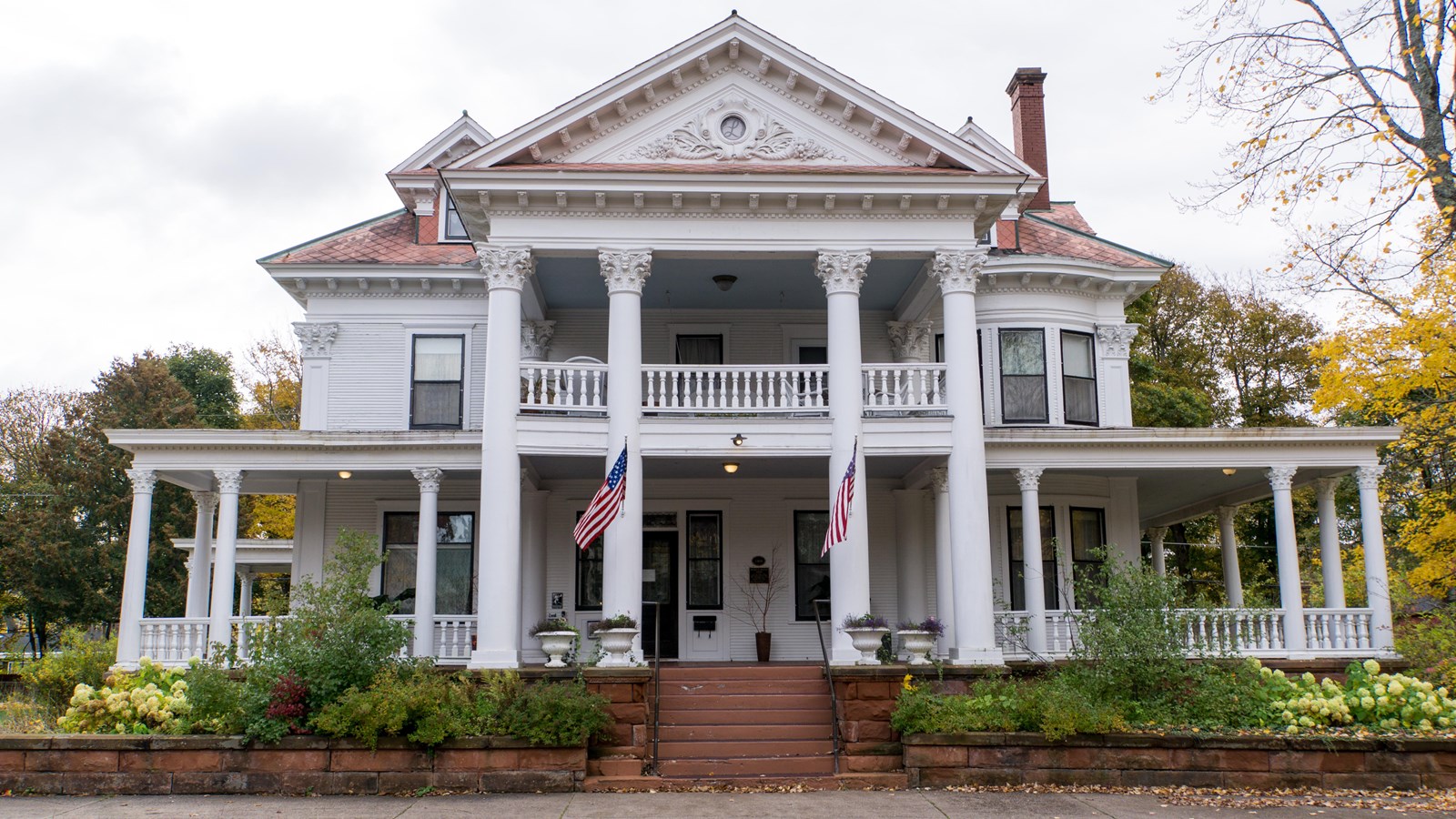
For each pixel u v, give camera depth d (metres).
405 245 23.22
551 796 13.28
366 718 13.41
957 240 18.16
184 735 13.65
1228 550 24.56
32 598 36.25
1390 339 16.80
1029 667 17.50
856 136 18.45
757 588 22.12
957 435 17.91
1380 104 14.83
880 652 17.84
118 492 39.72
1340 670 18.59
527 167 17.38
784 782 14.05
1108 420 22.47
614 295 17.73
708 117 18.33
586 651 21.67
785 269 19.94
